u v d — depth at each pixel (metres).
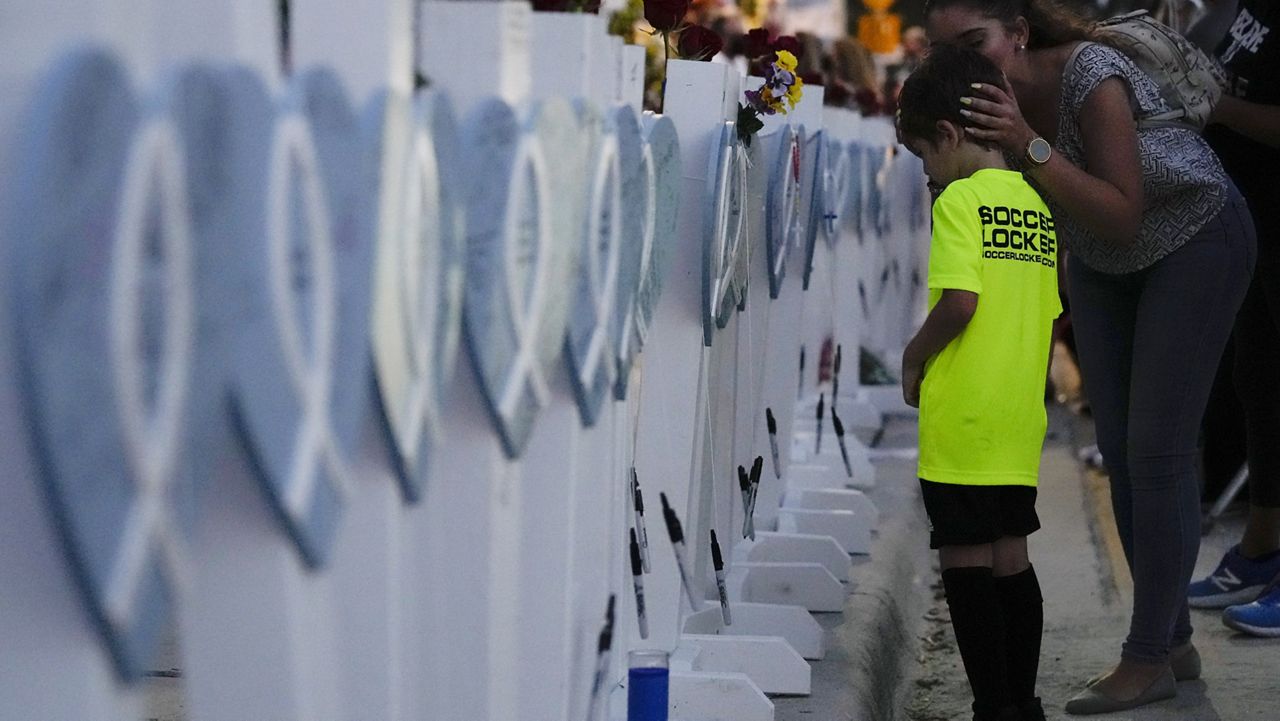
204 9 1.78
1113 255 5.00
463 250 2.54
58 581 1.57
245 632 1.98
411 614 2.50
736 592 5.64
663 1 4.76
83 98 1.48
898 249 11.77
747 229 5.28
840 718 4.59
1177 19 6.52
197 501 1.78
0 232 1.46
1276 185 6.26
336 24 2.17
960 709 5.67
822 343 9.55
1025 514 4.49
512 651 2.94
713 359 5.29
